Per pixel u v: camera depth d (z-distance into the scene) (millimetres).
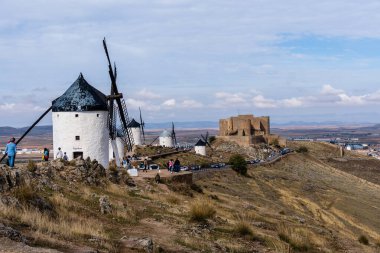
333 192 87500
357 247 28781
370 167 152500
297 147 174625
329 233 33625
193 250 17812
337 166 148750
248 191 70188
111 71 49906
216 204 37406
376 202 84000
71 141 41312
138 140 115750
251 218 31516
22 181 21688
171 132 138500
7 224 14867
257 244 21922
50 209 19547
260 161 120375
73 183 28672
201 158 107562
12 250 12047
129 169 46312
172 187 43188
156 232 20156
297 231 28797
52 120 42781
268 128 168625
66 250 13547
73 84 43219
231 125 163000
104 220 20938
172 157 97438
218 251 18625
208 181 71250
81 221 19156
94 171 32281
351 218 64562
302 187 88125
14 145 26172
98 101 42406
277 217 37906
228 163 101312
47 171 27875
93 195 26047
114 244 16141
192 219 24641
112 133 49719
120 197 29203
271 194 72188
